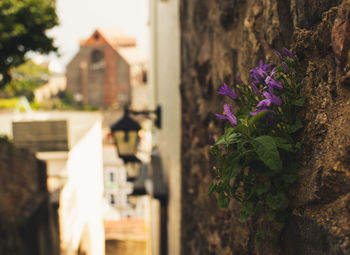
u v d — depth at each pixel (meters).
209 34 2.41
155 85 7.54
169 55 4.57
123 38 44.47
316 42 1.15
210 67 2.40
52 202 6.87
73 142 7.64
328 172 1.00
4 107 17.56
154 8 7.59
